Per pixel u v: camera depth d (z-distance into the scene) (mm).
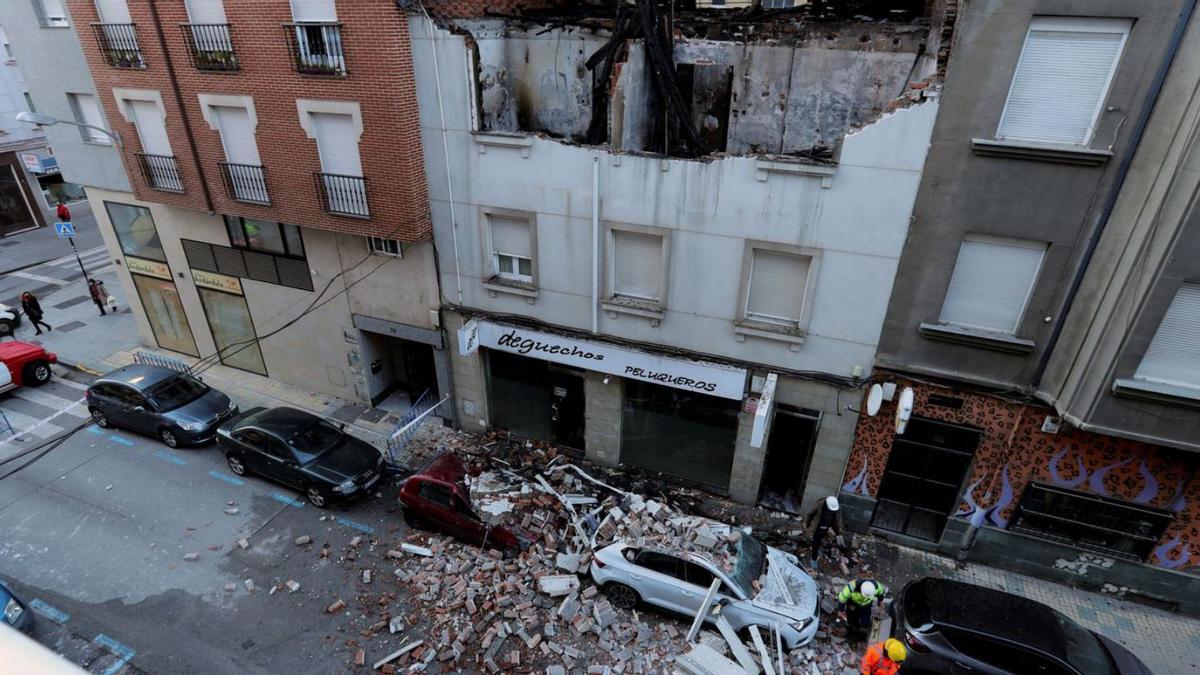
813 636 11578
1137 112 9453
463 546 13750
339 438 15711
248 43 14102
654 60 13477
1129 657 10539
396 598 12562
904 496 13766
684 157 12672
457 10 13805
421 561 13445
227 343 20297
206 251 18719
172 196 17219
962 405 12312
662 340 14148
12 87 30719
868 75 13367
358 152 14305
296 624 12008
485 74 14164
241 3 13734
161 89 15766
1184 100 8891
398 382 19547
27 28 17359
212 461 16516
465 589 12617
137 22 15195
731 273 12828
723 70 14375
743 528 14070
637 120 13531
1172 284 9305
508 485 14781
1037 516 12672
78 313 24328
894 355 12414
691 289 13305
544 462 16375
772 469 15172
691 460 15445
